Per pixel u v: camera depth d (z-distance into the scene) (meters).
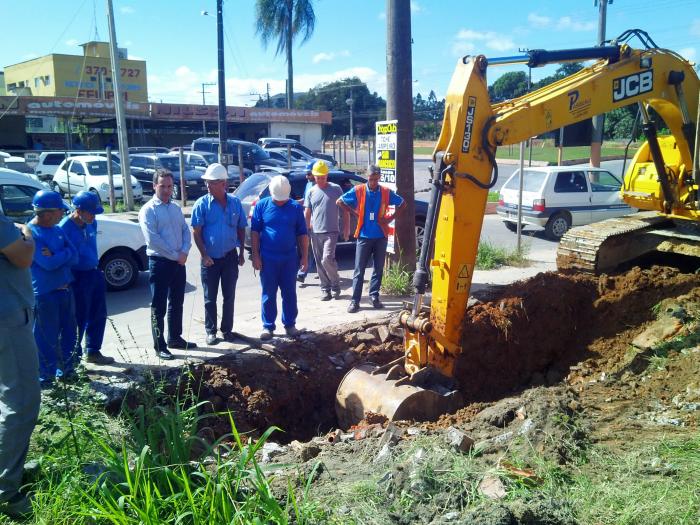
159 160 25.42
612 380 6.63
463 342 7.59
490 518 3.43
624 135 33.53
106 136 41.47
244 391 6.52
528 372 7.95
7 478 3.79
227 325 7.29
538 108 5.91
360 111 74.19
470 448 4.47
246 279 11.17
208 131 44.97
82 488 3.76
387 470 4.18
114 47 19.98
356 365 7.10
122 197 22.59
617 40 6.83
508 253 12.16
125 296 10.18
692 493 3.84
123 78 51.53
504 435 4.72
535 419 4.90
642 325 7.84
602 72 6.40
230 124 44.22
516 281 9.38
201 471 3.91
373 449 4.72
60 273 5.74
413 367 6.03
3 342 3.76
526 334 8.02
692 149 7.53
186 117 38.56
